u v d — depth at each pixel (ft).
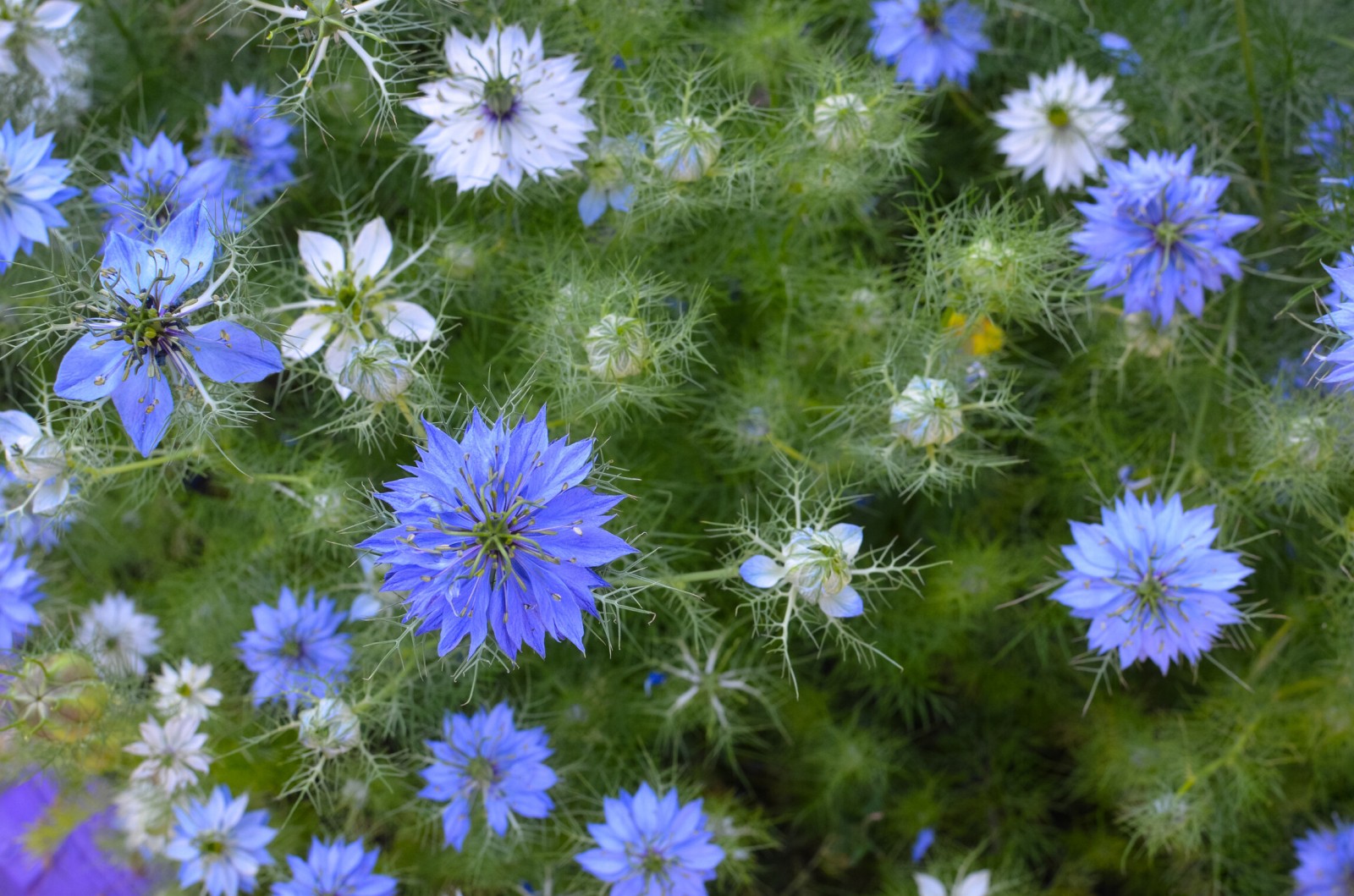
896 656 1.95
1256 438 1.79
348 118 1.82
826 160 1.76
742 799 1.98
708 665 1.79
